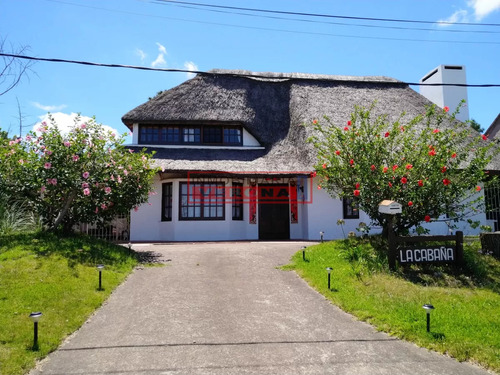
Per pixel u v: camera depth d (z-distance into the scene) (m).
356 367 4.34
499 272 8.20
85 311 5.88
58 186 9.30
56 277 6.97
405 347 4.91
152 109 16.22
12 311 5.46
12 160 9.36
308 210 14.56
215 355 4.59
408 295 6.66
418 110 17.86
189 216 14.66
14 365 4.18
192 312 6.05
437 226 14.85
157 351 4.68
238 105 17.11
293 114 17.19
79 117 9.93
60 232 9.80
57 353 4.62
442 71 20.52
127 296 6.78
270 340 5.05
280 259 9.88
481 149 9.03
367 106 17.42
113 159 10.06
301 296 6.96
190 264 9.27
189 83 17.67
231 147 16.34
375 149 9.29
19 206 10.57
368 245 9.52
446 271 8.18
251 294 7.02
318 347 4.86
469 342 4.92
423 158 8.70
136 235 14.70
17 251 7.93
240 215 15.23
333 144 11.15
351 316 6.01
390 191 8.81
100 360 4.44
